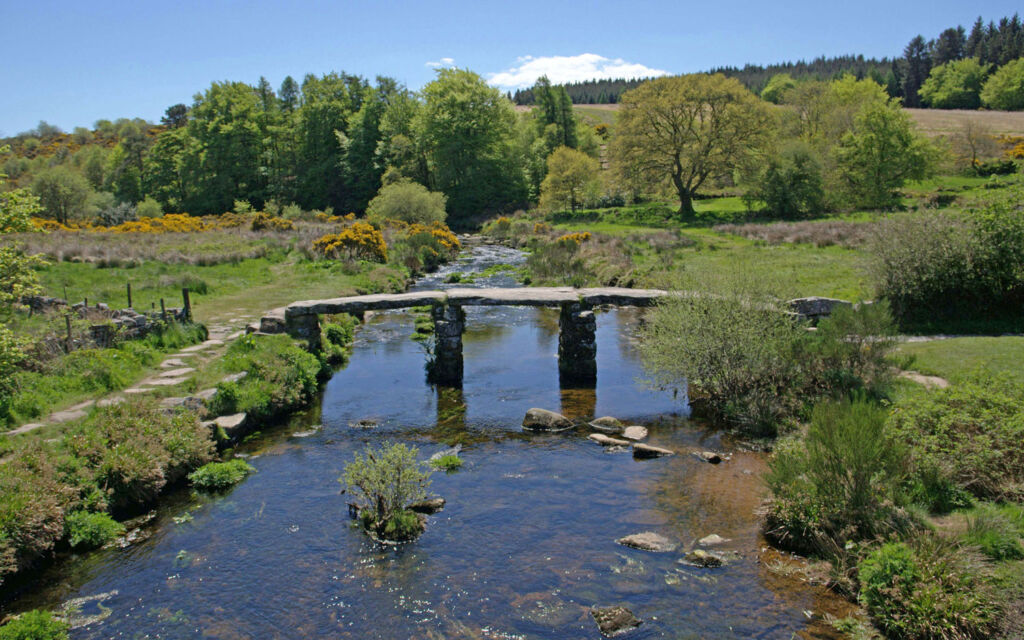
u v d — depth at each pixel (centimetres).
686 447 1064
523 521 824
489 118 7044
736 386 1198
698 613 631
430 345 1778
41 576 711
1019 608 562
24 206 1166
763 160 5000
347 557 745
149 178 7975
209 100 7819
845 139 5159
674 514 833
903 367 1167
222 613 646
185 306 1598
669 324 1270
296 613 644
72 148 11869
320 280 2481
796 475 776
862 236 2927
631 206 6334
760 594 658
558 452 1058
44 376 1128
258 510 863
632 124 5191
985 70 10844
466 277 2884
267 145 8006
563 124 9031
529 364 1605
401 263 3070
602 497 888
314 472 988
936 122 8406
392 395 1378
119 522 825
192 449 977
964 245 1473
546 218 5975
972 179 5703
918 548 639
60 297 1877
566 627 615
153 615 643
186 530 813
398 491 824
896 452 738
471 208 6856
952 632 547
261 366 1289
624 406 1291
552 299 1478
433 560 736
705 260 2645
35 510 730
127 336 1398
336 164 7562
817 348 1168
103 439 903
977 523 662
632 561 725
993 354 1208
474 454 1056
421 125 7044
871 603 614
